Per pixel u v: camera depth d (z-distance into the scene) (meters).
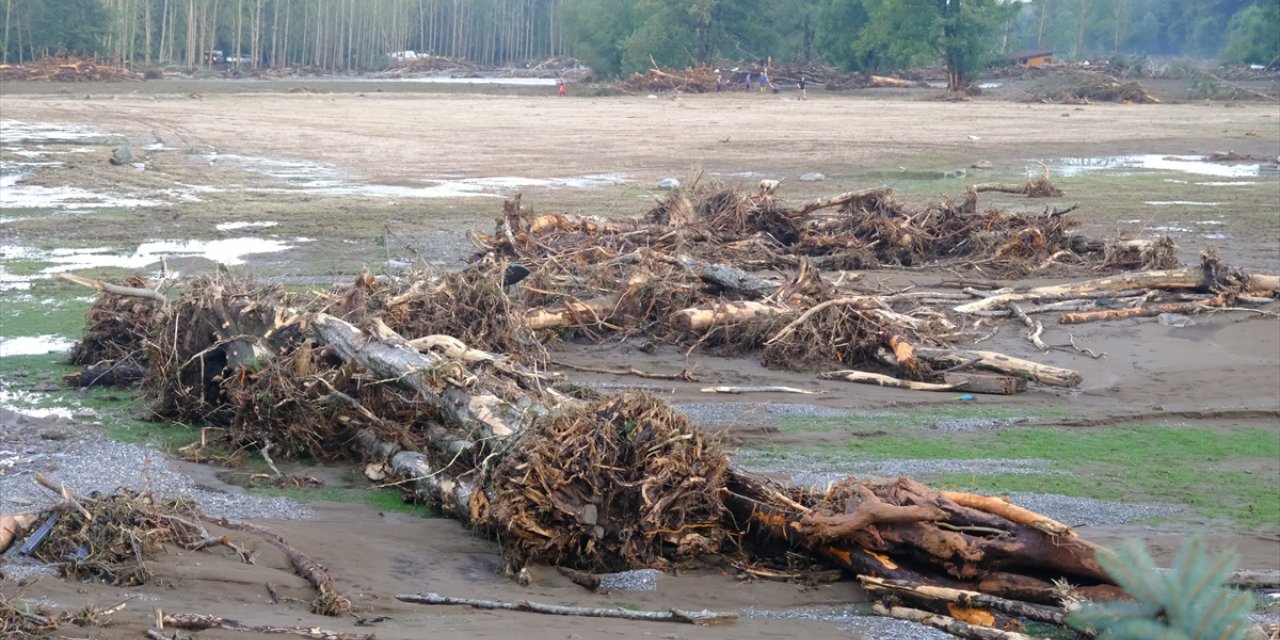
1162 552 8.02
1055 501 9.39
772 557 8.16
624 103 72.69
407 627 6.38
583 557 7.82
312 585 7.03
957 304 18.14
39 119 49.97
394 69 124.56
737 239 21.91
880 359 14.70
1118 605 3.20
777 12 103.38
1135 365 14.95
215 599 6.63
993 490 9.69
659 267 17.27
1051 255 22.03
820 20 98.19
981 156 42.41
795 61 107.44
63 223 24.70
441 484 9.04
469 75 124.44
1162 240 20.81
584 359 14.98
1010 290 18.86
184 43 121.44
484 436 8.85
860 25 95.00
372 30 128.75
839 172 37.09
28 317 16.19
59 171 33.03
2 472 9.55
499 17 150.75
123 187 30.78
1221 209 28.84
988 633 6.67
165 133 45.16
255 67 111.56
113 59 99.31
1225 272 18.58
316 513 8.96
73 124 48.03
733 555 8.19
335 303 12.22
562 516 7.67
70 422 11.48
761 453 10.79
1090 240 22.73
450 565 7.82
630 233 20.28
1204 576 3.11
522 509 7.60
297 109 61.19
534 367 11.75
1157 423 12.33
